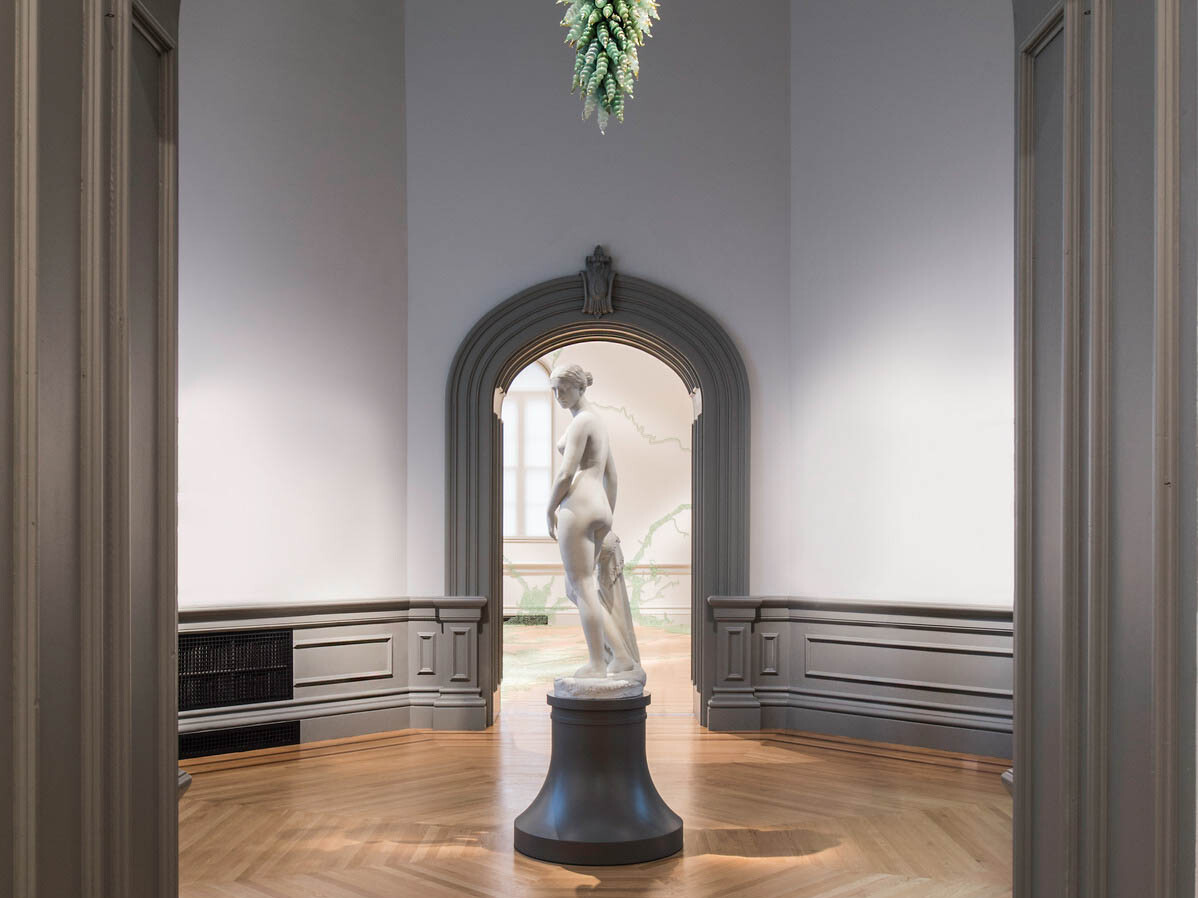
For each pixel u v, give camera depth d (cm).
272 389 779
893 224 780
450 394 837
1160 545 202
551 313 838
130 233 246
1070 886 248
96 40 225
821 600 805
